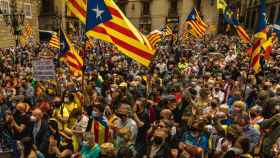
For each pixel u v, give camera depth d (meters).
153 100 7.96
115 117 6.33
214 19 45.00
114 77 10.34
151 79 10.59
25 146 5.18
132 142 5.61
